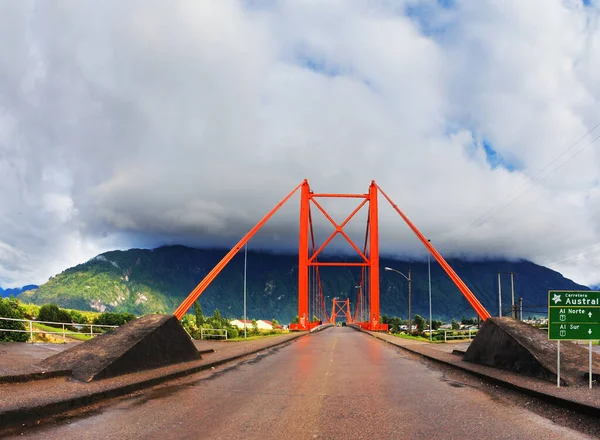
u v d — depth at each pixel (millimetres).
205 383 13289
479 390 12180
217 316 100312
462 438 7309
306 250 87125
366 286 117188
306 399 10797
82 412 8969
